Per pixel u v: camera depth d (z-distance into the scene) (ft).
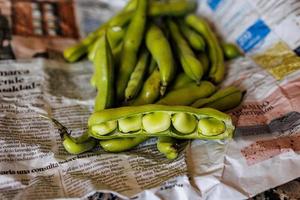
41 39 1.45
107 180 0.94
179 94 1.12
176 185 0.93
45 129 1.08
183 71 1.23
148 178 0.95
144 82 1.16
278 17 1.28
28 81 1.26
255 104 1.13
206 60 1.27
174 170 0.97
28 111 1.14
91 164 0.98
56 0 1.58
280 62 1.22
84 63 1.39
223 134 0.99
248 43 1.35
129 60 1.21
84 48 1.39
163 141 1.00
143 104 1.10
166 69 1.14
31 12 1.52
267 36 1.30
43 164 0.97
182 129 0.98
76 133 1.08
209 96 1.15
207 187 0.94
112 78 1.13
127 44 1.26
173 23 1.41
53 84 1.27
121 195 0.90
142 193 0.91
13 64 1.32
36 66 1.33
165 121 0.98
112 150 1.01
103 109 1.03
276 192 0.98
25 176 0.94
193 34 1.34
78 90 1.26
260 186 0.95
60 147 1.02
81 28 1.53
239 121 1.08
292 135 1.02
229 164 0.98
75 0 1.59
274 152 0.99
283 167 0.97
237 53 1.34
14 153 0.98
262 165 0.97
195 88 1.15
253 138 1.03
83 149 0.99
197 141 1.04
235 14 1.40
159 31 1.31
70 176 0.95
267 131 1.05
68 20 1.54
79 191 0.90
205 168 0.97
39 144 1.02
